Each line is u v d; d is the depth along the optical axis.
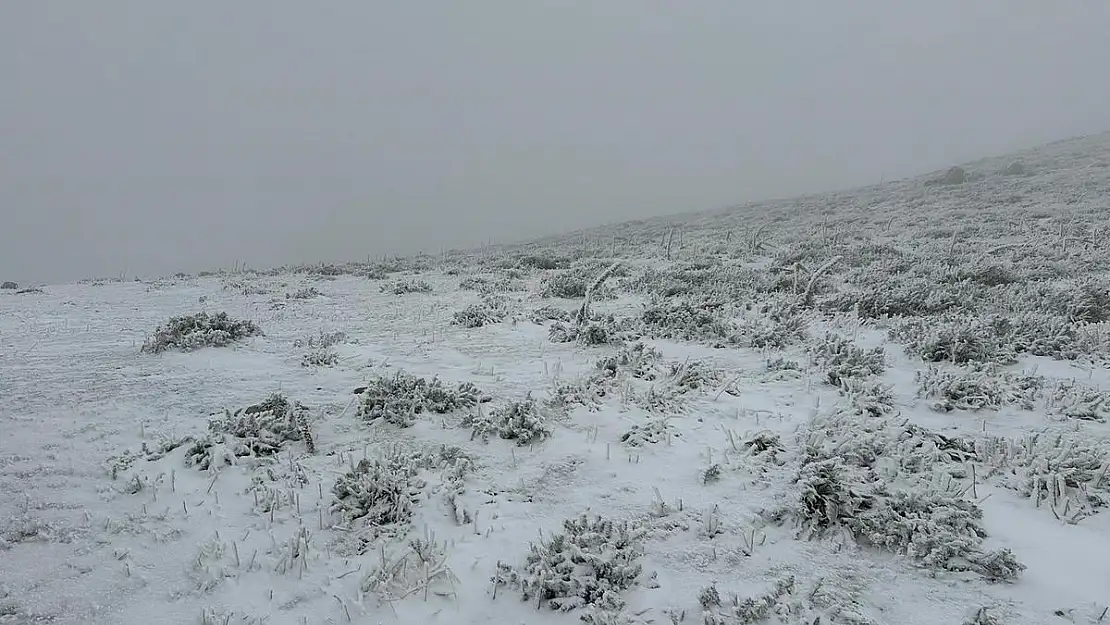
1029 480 5.26
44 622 3.61
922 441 5.96
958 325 9.49
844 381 7.74
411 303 15.27
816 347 9.25
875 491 4.90
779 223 34.12
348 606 3.85
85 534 4.50
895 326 10.63
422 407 7.00
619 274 18.97
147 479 5.29
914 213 31.05
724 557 4.39
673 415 7.00
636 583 4.07
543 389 7.98
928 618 3.77
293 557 4.32
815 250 21.34
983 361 8.52
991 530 4.73
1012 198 31.73
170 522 4.72
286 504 5.05
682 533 4.69
